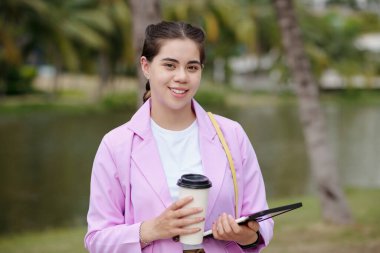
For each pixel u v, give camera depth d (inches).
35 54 2625.5
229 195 117.3
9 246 421.7
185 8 1888.5
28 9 1660.9
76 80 2610.7
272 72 2343.8
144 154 117.6
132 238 111.3
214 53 2447.1
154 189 115.2
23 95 2156.7
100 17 1824.6
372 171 816.3
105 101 1907.0
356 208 513.0
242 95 2437.3
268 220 119.4
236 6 2140.7
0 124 1483.8
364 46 2642.7
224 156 119.1
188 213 105.7
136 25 304.2
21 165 875.4
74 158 935.7
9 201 634.2
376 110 1934.1
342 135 1242.0
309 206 537.3
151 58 116.6
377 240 394.0
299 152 982.4
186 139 119.8
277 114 1760.6
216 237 111.0
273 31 2161.7
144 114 120.1
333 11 2516.0
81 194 666.8
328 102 2288.4
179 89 114.5
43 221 542.6
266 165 866.1
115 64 2076.8
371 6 2576.3
